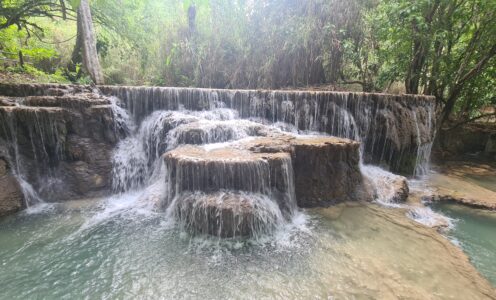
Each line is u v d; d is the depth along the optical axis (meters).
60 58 10.72
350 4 9.78
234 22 10.02
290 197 4.86
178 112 6.68
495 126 11.55
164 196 5.03
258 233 4.21
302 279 3.35
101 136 5.92
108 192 5.73
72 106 5.65
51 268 3.47
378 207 5.40
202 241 4.05
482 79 10.54
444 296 3.14
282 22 10.01
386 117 7.19
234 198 4.27
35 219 4.64
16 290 3.12
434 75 9.63
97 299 3.01
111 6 9.66
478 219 5.36
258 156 4.70
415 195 6.22
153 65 10.49
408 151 7.70
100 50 10.69
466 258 3.93
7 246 3.89
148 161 6.37
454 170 8.76
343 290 3.19
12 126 5.09
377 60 10.19
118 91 6.59
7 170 5.04
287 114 7.15
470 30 9.49
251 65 10.15
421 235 4.43
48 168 5.52
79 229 4.36
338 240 4.20
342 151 5.57
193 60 10.04
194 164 4.40
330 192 5.48
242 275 3.39
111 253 3.77
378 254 3.89
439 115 10.48
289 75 10.41
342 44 9.79
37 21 11.40
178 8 10.45
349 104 7.14
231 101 7.21
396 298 3.09
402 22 8.47
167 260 3.64
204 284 3.24
